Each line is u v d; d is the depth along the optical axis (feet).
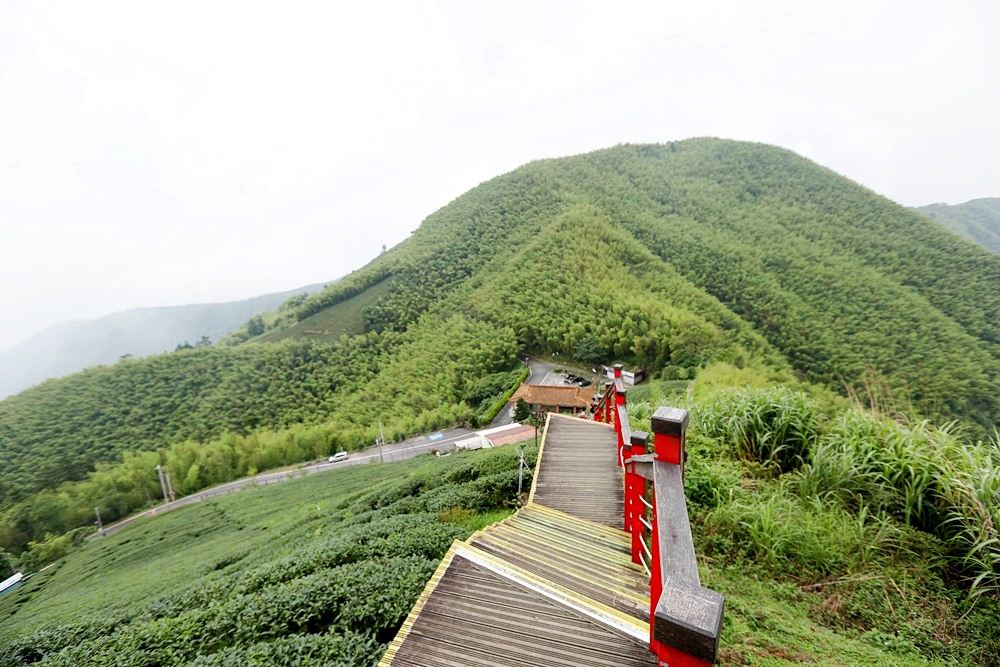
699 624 3.94
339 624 15.08
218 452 160.76
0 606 73.51
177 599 25.30
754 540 14.17
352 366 221.25
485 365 196.24
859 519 13.94
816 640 10.61
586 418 26.50
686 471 17.28
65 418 177.68
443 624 8.70
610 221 282.15
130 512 142.41
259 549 42.29
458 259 307.58
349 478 100.99
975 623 10.88
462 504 25.62
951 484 13.44
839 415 18.85
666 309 180.75
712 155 365.61
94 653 18.39
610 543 13.29
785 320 167.84
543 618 8.63
